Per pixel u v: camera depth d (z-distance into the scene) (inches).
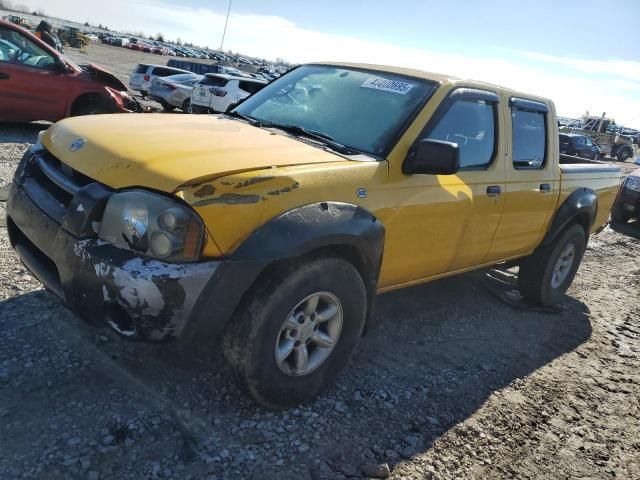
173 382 120.6
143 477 94.3
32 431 99.8
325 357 121.2
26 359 119.6
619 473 121.0
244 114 159.8
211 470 98.6
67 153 116.3
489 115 161.3
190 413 112.1
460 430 124.4
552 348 179.3
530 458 120.1
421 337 168.6
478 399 138.9
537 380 154.9
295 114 150.9
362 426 119.2
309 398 121.3
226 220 98.2
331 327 120.9
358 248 117.6
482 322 189.0
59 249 104.1
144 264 95.6
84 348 126.8
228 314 101.8
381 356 151.8
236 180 101.1
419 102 140.6
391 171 128.3
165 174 99.9
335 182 115.3
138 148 110.4
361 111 143.0
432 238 143.6
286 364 114.9
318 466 104.9
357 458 109.1
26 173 124.3
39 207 112.7
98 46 2512.3
